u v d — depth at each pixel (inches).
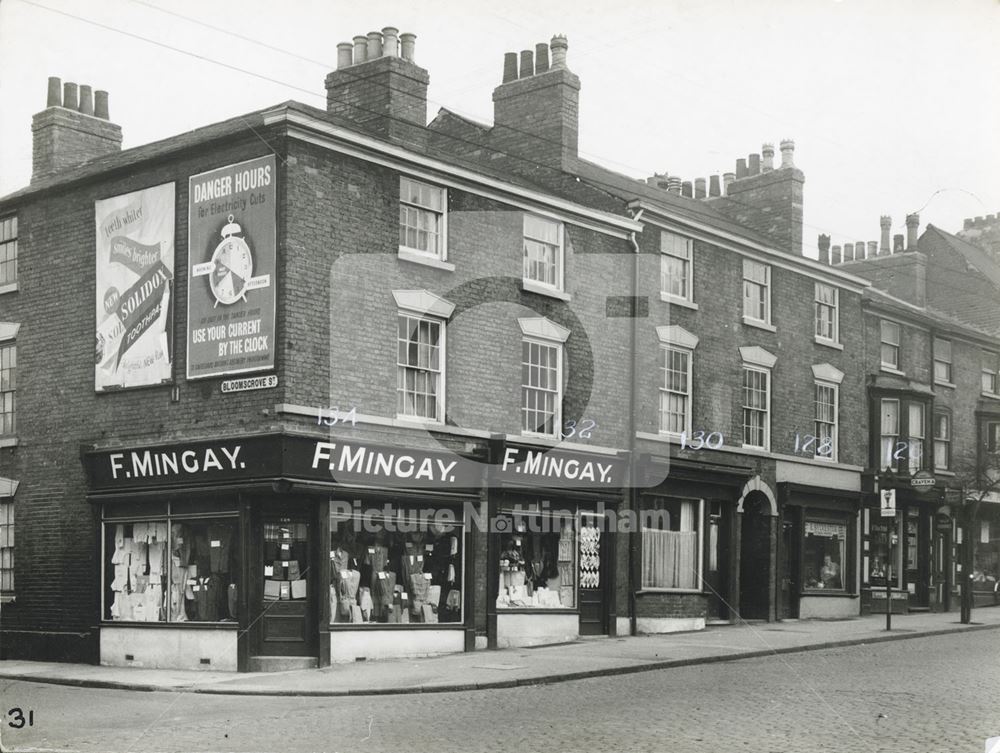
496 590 822.5
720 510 1032.2
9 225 872.3
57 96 900.0
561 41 986.1
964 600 1054.4
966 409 1347.2
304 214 716.0
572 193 970.7
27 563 825.5
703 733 460.4
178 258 762.8
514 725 484.4
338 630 721.0
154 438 759.1
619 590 920.3
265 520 713.0
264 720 516.4
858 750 424.5
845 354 1183.6
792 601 1090.7
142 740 469.7
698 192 1269.7
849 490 1153.4
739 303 1056.8
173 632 734.5
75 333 819.4
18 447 840.9
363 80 829.8
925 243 1451.8
